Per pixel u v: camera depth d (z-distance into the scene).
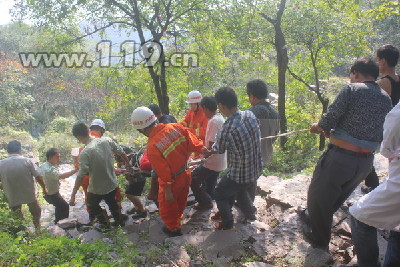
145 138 14.50
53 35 10.20
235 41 10.86
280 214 4.79
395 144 2.71
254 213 4.66
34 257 3.53
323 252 3.61
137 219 5.63
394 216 2.75
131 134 18.50
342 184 3.40
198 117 5.66
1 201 5.96
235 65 12.80
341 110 3.20
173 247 4.03
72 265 3.26
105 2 9.35
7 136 16.50
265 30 10.77
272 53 13.14
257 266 3.50
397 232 2.95
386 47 3.84
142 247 4.22
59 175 5.96
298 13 10.68
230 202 4.66
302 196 5.08
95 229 5.09
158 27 10.27
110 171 5.02
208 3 9.78
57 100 25.58
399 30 13.34
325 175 3.40
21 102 17.86
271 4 10.56
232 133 3.97
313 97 14.01
